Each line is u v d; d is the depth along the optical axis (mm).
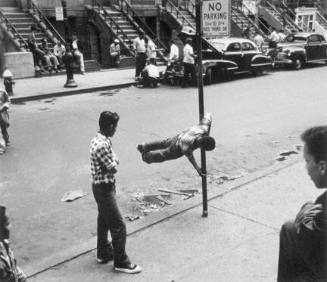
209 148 5523
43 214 6113
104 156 4277
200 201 6180
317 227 1702
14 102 14406
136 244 5035
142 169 7922
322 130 1757
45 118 12094
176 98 14820
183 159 8445
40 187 7133
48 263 4703
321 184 1783
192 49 17031
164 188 6992
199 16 5301
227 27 5215
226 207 5961
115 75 19766
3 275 2438
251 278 4230
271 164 8086
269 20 31922
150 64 17516
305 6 32531
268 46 25969
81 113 12633
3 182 7352
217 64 17797
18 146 9422
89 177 7578
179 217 5688
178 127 10805
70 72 16422
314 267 1735
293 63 22672
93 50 24641
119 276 4410
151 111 12758
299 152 8711
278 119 11570
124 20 24828
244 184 6828
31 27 21078
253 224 5414
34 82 17797
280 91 15984
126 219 5824
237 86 17344
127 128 10781
